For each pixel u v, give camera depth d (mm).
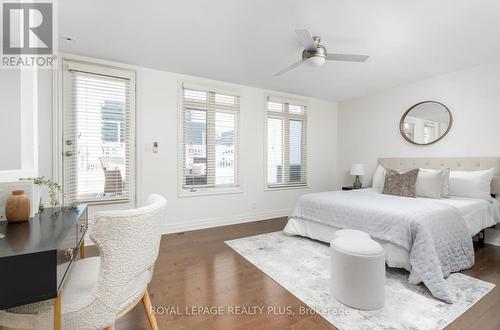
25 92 1595
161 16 2105
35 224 1220
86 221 1640
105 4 1928
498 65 3047
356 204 2648
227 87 3928
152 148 3359
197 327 1560
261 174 4316
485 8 1978
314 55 2342
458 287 1998
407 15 2080
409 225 2105
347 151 5000
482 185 2957
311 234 3137
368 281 1728
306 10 2014
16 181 1344
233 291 1980
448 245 2178
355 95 4684
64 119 2832
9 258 806
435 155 3660
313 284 2090
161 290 1992
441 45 2648
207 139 3797
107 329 1044
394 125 4188
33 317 963
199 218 3734
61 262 941
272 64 3191
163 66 3270
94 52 2832
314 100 4918
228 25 2248
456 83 3426
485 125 3164
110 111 3090
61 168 2820
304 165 4820
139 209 1060
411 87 3941
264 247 2949
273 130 4473
